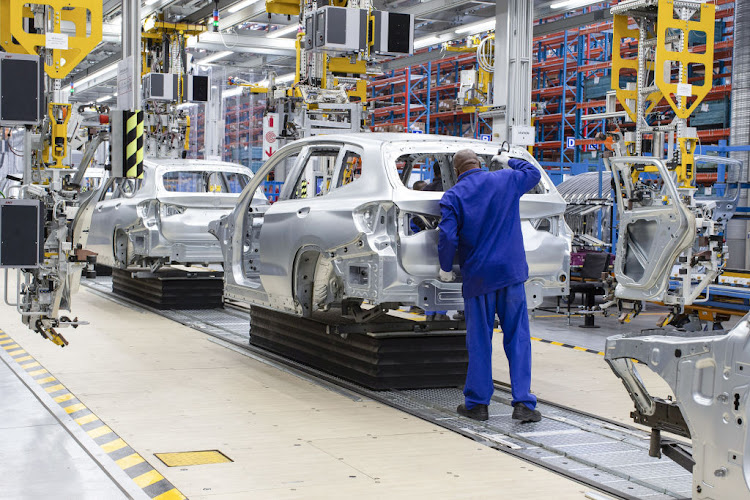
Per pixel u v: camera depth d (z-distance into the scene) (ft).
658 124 31.76
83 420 15.97
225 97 71.77
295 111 41.06
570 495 12.00
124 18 24.56
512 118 42.78
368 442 14.78
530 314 37.35
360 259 17.52
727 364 9.51
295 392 18.89
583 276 34.55
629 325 33.83
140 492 11.71
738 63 40.68
